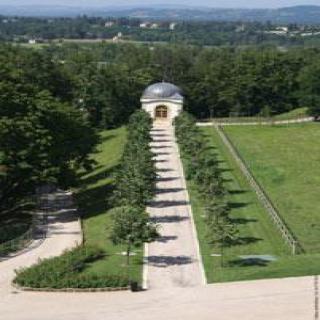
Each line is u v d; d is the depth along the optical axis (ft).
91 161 518.78
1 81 475.72
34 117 458.91
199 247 364.79
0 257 363.15
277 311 261.24
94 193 509.76
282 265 326.24
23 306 280.10
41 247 381.40
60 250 374.84
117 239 335.06
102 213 448.24
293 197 479.41
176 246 366.22
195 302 274.77
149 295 288.92
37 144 453.17
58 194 523.29
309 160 605.73
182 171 555.69
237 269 324.60
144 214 342.85
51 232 413.18
